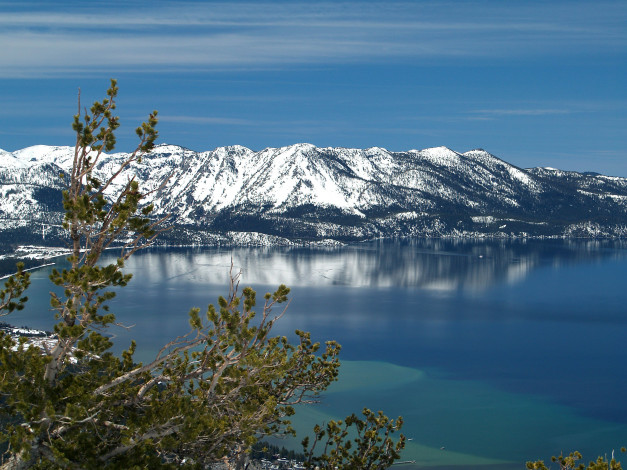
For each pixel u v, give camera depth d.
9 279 21.98
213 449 21.05
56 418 18.00
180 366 22.11
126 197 19.92
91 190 20.20
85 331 19.67
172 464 19.22
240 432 21.55
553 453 102.94
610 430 113.75
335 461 29.30
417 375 149.00
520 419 118.62
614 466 22.80
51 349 19.91
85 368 20.88
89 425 19.38
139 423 19.06
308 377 30.48
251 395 25.39
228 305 20.59
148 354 153.38
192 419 18.80
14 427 18.08
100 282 18.53
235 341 20.31
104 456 18.80
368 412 31.53
